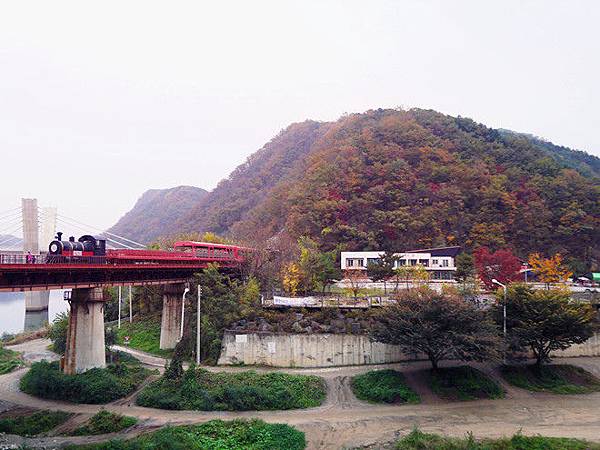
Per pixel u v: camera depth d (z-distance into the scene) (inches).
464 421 1627.7
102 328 2094.0
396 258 2901.1
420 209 4505.4
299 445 1435.8
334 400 1820.9
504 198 4579.2
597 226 4360.2
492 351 1785.2
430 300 1916.8
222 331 2293.3
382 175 4859.7
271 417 1652.3
